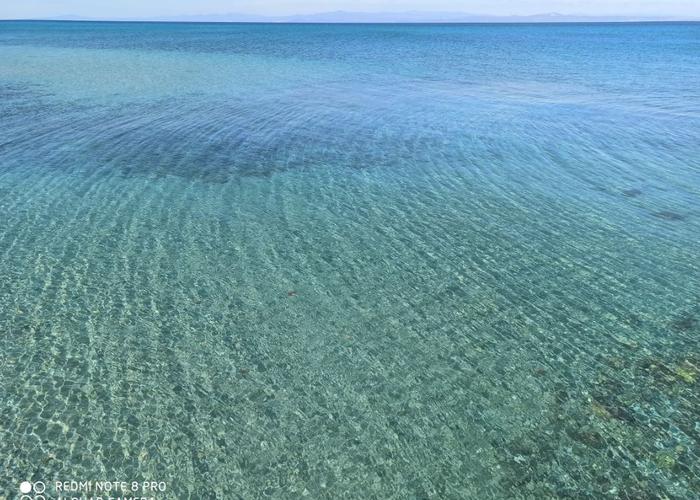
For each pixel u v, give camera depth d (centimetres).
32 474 622
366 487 621
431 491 618
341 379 804
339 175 1766
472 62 5438
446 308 1002
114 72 4175
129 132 2239
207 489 612
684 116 2709
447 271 1142
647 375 819
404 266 1162
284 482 625
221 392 768
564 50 7300
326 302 1014
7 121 2380
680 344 898
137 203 1469
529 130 2414
